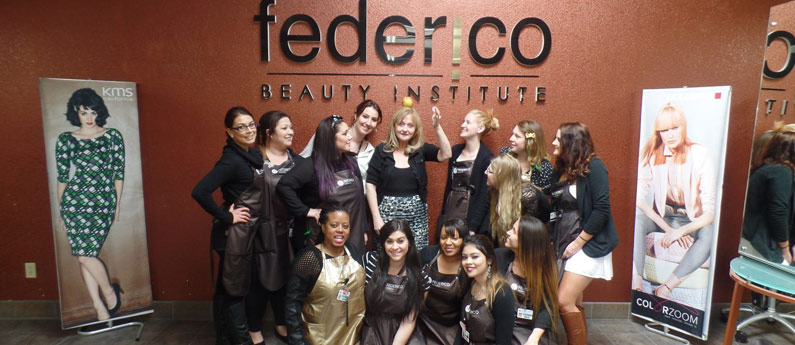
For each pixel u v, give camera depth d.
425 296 2.24
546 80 2.97
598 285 3.17
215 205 2.22
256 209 2.34
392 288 2.20
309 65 2.95
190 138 2.98
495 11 2.91
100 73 2.91
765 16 2.92
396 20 2.90
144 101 2.94
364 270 2.24
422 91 2.98
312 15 2.91
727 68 2.96
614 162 3.04
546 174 2.68
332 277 2.13
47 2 2.84
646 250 2.94
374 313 2.24
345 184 2.47
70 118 2.68
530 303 2.07
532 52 2.95
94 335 2.89
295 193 2.39
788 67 2.30
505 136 3.02
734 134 3.02
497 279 2.03
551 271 2.07
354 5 2.90
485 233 2.63
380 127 3.00
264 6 2.88
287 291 2.16
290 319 2.13
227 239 2.29
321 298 2.14
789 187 2.25
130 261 2.92
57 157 2.68
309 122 3.00
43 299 3.10
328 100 2.98
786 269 2.28
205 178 2.19
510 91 2.98
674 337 2.88
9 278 3.08
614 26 2.93
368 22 2.92
